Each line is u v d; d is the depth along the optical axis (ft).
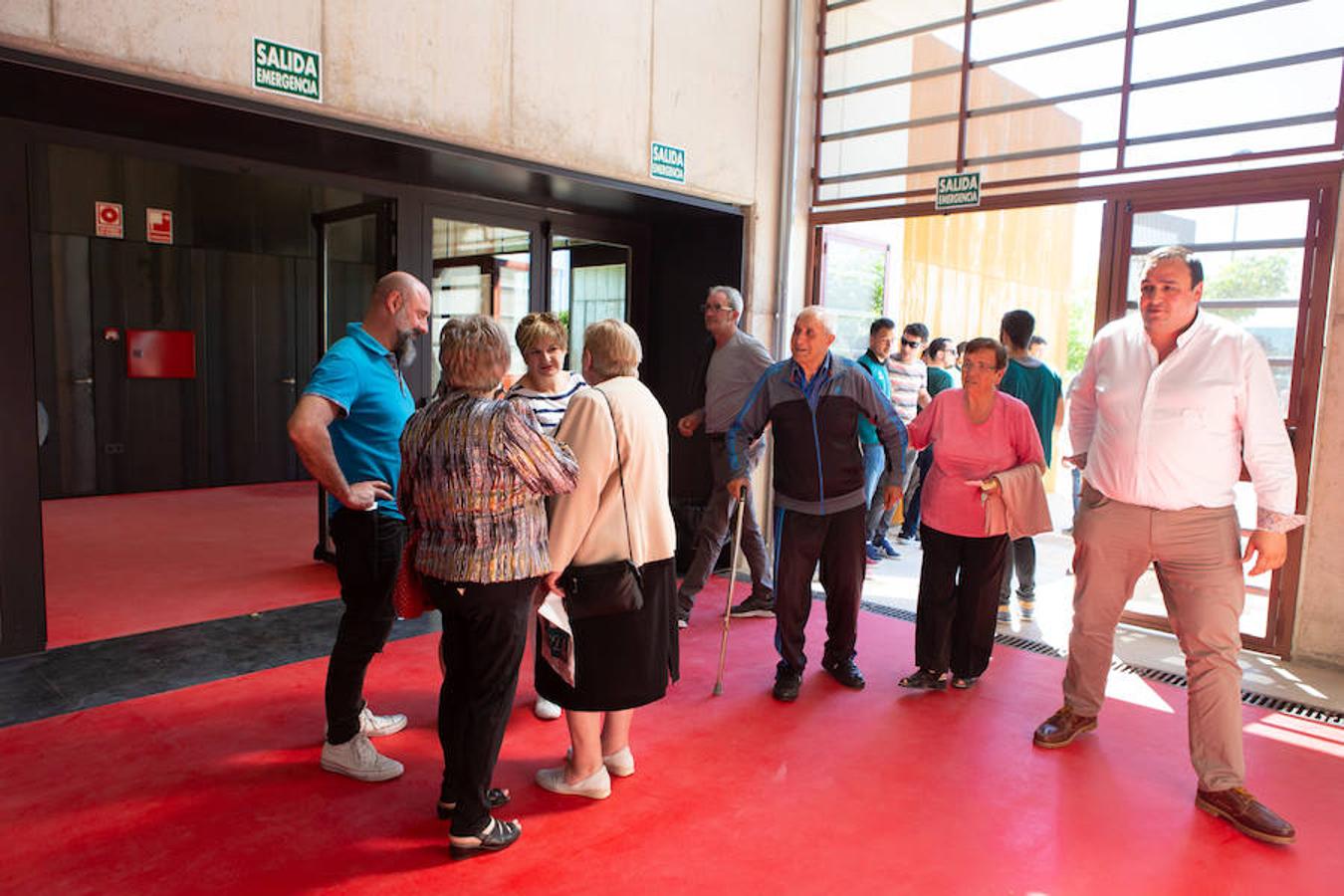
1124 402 9.48
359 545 8.80
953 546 11.78
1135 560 9.73
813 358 11.31
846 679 12.18
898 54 20.80
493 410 7.38
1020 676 12.78
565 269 18.99
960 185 17.02
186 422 26.76
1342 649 13.25
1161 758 10.21
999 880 7.70
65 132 11.82
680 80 16.58
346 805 8.59
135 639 13.07
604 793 8.91
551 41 14.38
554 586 8.07
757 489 19.25
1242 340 8.89
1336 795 9.42
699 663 13.03
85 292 24.50
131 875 7.38
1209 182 14.23
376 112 12.32
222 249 26.76
